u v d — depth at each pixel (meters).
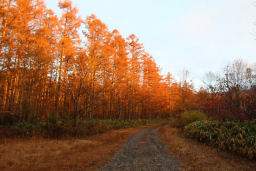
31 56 11.43
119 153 6.94
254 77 10.45
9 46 10.30
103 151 7.25
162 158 6.11
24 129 9.70
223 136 7.11
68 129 10.96
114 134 13.39
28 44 11.51
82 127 12.41
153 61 31.08
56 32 13.91
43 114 16.03
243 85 10.39
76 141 9.24
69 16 14.06
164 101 34.84
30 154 6.15
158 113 42.28
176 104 25.39
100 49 14.25
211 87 13.80
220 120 10.45
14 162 5.15
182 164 5.32
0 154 5.84
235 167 4.84
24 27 11.36
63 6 14.20
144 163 5.49
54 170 4.62
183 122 14.52
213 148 7.18
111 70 18.64
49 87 15.09
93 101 14.91
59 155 6.27
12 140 8.20
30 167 4.83
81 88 13.14
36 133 9.77
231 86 10.41
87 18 16.09
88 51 13.73
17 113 11.62
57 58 13.59
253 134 6.23
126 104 26.47
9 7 10.61
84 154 6.58
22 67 12.16
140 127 21.92
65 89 13.82
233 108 9.63
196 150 7.07
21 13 11.08
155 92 30.03
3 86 11.59
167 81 36.78
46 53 12.24
